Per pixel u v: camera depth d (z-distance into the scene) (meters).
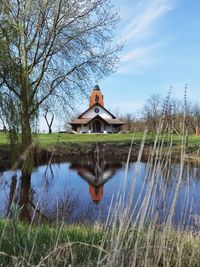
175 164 3.69
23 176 21.00
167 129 3.44
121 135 52.81
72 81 26.56
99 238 5.06
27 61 24.55
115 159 30.41
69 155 33.12
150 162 3.36
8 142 23.02
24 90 23.06
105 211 11.16
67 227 6.98
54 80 25.98
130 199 3.15
